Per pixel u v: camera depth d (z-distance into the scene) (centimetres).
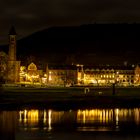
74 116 12106
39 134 9006
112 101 16438
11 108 13950
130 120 11306
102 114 12712
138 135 9000
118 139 8588
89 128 9850
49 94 18800
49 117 11800
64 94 19012
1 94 17900
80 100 16412
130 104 15862
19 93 18875
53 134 9025
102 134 9075
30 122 10706
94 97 17762
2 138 8531
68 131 9400
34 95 18062
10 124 10325
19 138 8556
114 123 10700
